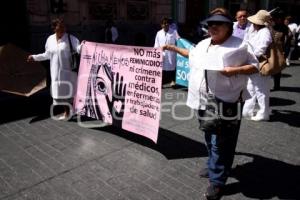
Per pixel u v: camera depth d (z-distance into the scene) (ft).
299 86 24.99
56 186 10.81
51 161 12.49
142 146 13.74
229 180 11.14
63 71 16.22
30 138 14.66
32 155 12.98
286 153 13.16
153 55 12.10
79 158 12.71
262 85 16.28
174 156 12.85
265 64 15.03
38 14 29.73
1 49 16.24
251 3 58.39
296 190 10.59
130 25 38.06
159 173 11.57
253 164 12.23
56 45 15.97
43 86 16.74
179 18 43.96
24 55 16.75
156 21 41.01
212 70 9.14
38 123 16.57
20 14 29.25
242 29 20.20
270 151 13.34
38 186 10.82
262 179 11.22
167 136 14.82
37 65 16.94
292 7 68.64
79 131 15.42
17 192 10.49
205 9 48.60
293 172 11.68
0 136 14.90
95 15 34.47
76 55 16.28
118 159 12.60
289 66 35.17
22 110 18.76
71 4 32.07
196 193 10.39
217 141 9.64
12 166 12.12
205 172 11.29
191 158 12.69
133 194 10.33
